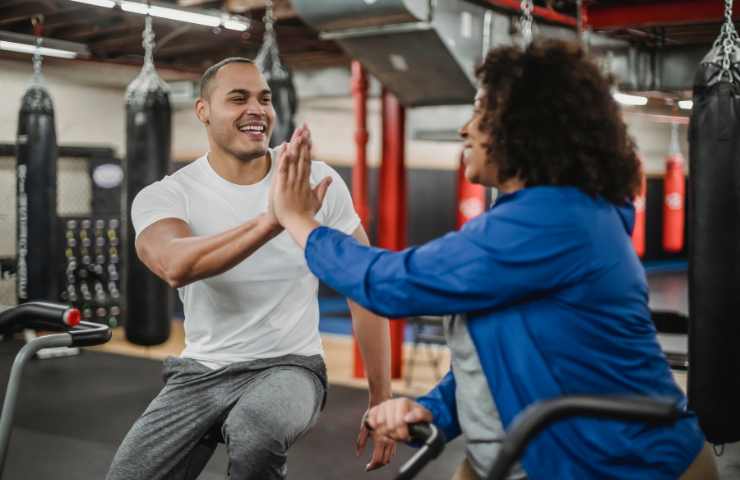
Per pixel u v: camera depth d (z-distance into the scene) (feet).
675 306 36.88
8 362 23.84
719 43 10.03
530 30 11.46
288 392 7.14
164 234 7.12
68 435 16.42
